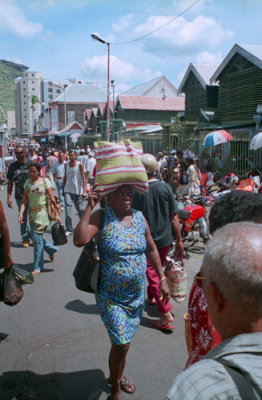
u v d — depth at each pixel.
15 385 2.96
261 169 12.57
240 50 16.67
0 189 16.80
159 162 15.34
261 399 0.87
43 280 5.33
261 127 14.81
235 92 17.78
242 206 1.82
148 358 3.36
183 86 23.31
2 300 3.25
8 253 3.21
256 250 1.01
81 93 68.81
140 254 2.76
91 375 3.09
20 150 6.95
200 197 7.37
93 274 2.62
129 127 37.03
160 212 3.89
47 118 75.56
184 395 0.91
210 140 12.82
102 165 2.59
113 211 2.72
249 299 0.99
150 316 4.20
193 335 1.77
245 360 0.93
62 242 5.85
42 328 3.91
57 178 11.07
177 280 3.74
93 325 3.98
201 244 7.30
